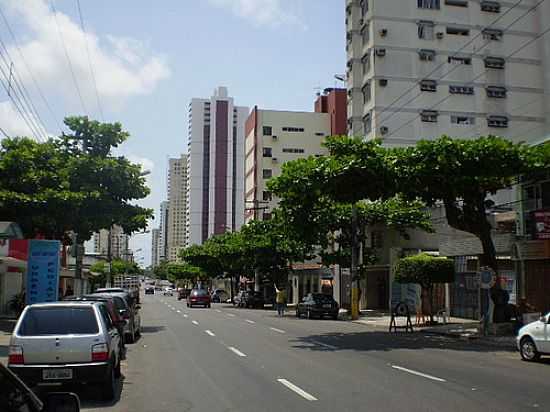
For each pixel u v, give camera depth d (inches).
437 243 1756.9
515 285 1157.1
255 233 2288.4
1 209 1049.5
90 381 404.5
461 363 606.9
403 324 1259.8
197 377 517.3
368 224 1637.6
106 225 1120.2
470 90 2237.9
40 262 1001.5
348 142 921.5
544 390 442.9
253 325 1206.3
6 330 968.9
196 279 4921.3
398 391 438.3
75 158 1122.7
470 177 875.4
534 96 2284.7
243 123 4111.7
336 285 2134.6
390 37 2192.4
